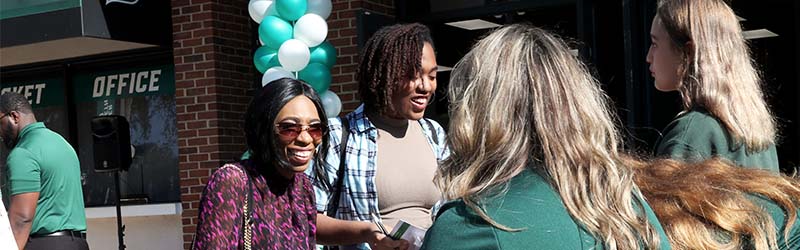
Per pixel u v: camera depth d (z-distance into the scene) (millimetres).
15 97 5289
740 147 2279
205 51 7453
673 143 2311
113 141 7648
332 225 3068
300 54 5539
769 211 1694
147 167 8398
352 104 6941
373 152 3174
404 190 3152
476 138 1549
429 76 3242
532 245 1415
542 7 6641
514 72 1553
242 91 7711
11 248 1795
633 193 1555
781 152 6977
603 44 5914
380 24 6465
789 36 6977
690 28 2354
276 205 2967
